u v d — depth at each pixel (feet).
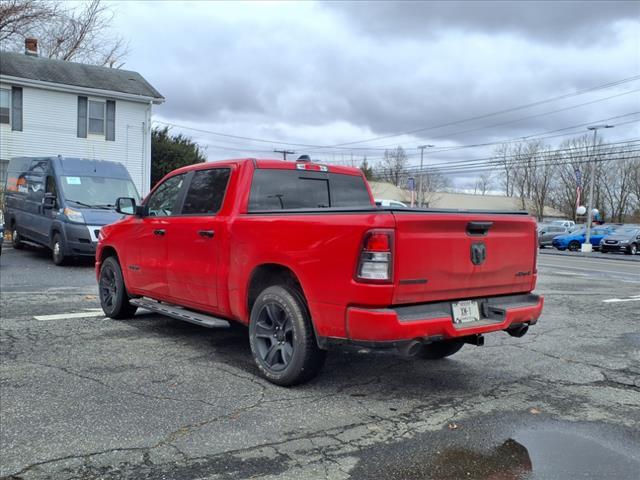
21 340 19.97
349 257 13.35
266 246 15.48
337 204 19.70
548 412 14.11
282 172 18.35
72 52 109.29
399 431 12.67
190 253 18.60
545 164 238.68
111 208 42.34
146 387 15.20
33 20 94.17
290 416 13.38
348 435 12.39
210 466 10.81
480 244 14.78
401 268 13.12
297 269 14.61
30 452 11.20
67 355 18.16
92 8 111.14
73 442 11.69
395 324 12.96
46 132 80.33
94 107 83.82
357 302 13.25
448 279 14.08
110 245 23.67
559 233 121.29
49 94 80.28
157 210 21.02
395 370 17.38
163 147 99.40
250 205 17.35
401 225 13.12
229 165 18.08
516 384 16.37
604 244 103.65
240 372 16.71
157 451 11.37
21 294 29.53
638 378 17.21
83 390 14.84
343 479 10.43
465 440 12.25
